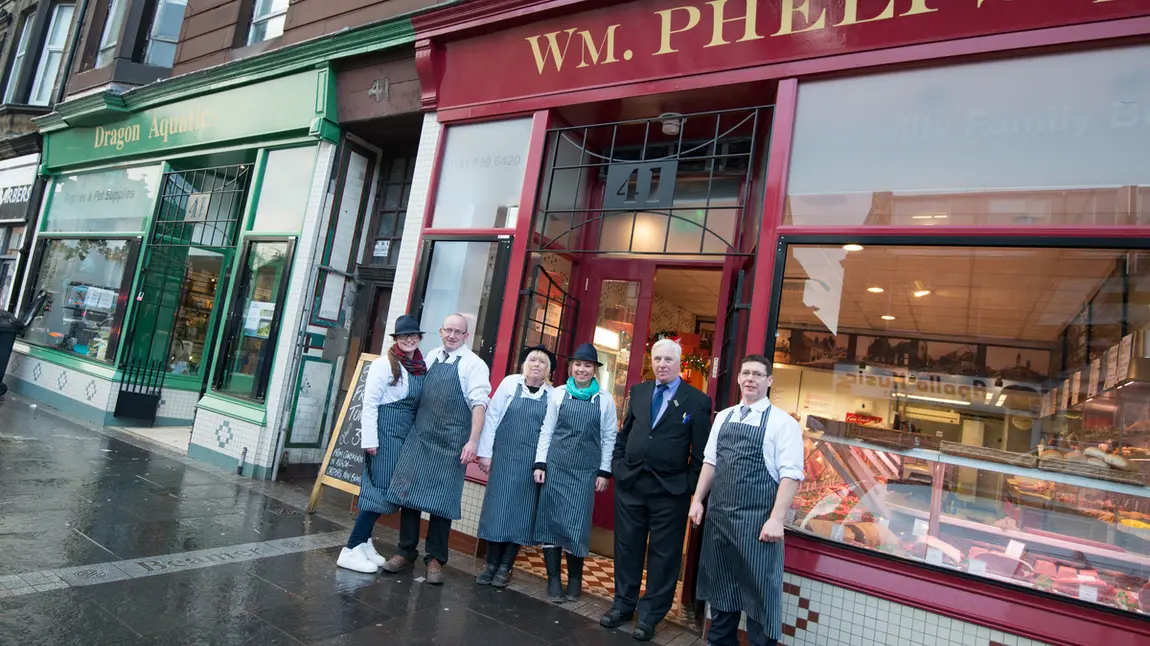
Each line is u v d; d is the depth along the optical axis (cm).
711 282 569
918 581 320
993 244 337
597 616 373
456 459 391
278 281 641
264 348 635
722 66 429
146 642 266
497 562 402
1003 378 437
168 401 836
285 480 612
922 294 439
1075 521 309
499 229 506
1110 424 357
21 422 691
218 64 729
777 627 297
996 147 351
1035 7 342
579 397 393
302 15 676
